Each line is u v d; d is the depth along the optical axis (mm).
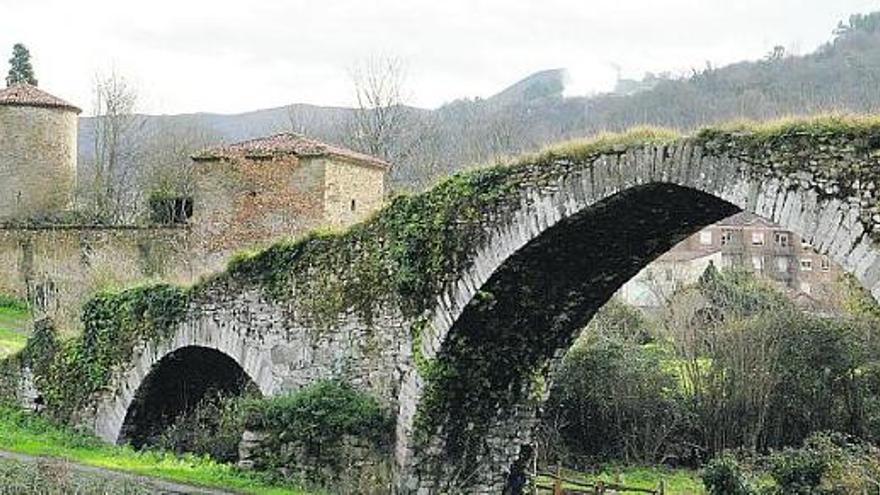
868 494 21484
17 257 42688
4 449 21547
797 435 29359
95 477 17938
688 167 14500
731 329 30359
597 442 29609
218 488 18281
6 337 34156
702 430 29672
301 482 18734
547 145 16625
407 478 17953
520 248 16672
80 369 24438
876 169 12625
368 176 39938
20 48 57875
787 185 13383
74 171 50312
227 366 23906
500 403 19203
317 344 19906
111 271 36062
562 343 19562
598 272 17766
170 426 24125
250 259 21328
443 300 17844
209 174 38781
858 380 29359
